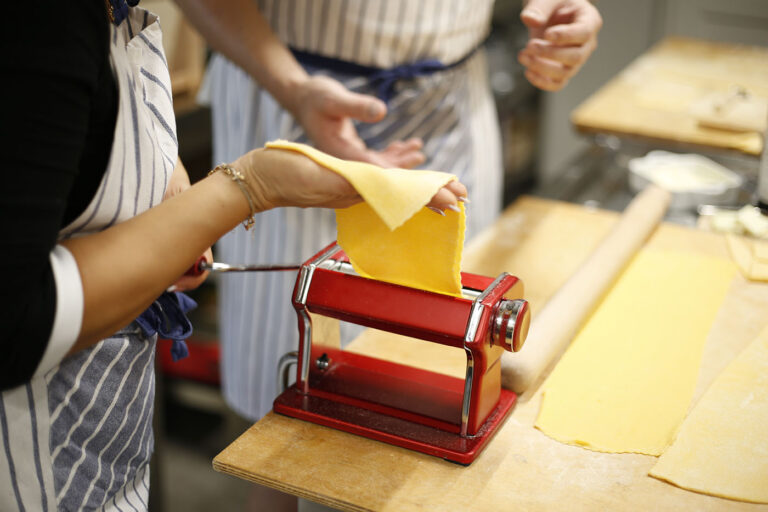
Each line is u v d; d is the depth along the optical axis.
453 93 1.48
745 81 2.08
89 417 0.79
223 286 1.58
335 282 0.82
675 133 1.71
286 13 1.34
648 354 0.99
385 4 1.31
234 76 1.47
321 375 0.89
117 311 0.65
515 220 1.40
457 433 0.81
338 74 1.38
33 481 0.77
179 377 2.12
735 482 0.76
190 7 1.32
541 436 0.83
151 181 0.75
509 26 2.96
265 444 0.80
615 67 3.54
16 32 0.54
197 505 2.00
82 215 0.69
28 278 0.58
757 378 0.93
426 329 0.77
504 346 0.78
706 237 1.33
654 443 0.82
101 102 0.65
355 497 0.73
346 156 1.24
